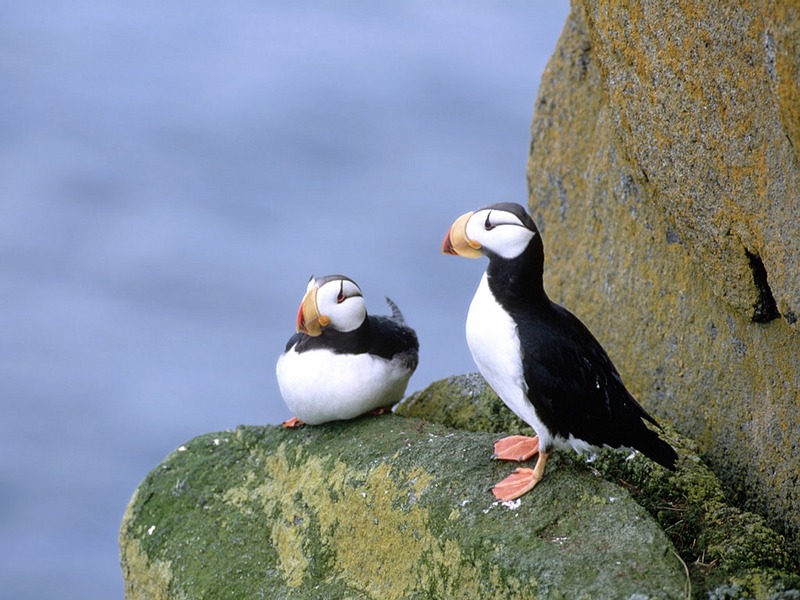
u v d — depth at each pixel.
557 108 13.20
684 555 8.86
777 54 7.40
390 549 9.26
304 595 9.46
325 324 10.02
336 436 10.41
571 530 8.43
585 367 8.75
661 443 9.11
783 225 8.32
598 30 10.24
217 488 10.77
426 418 11.59
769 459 9.59
